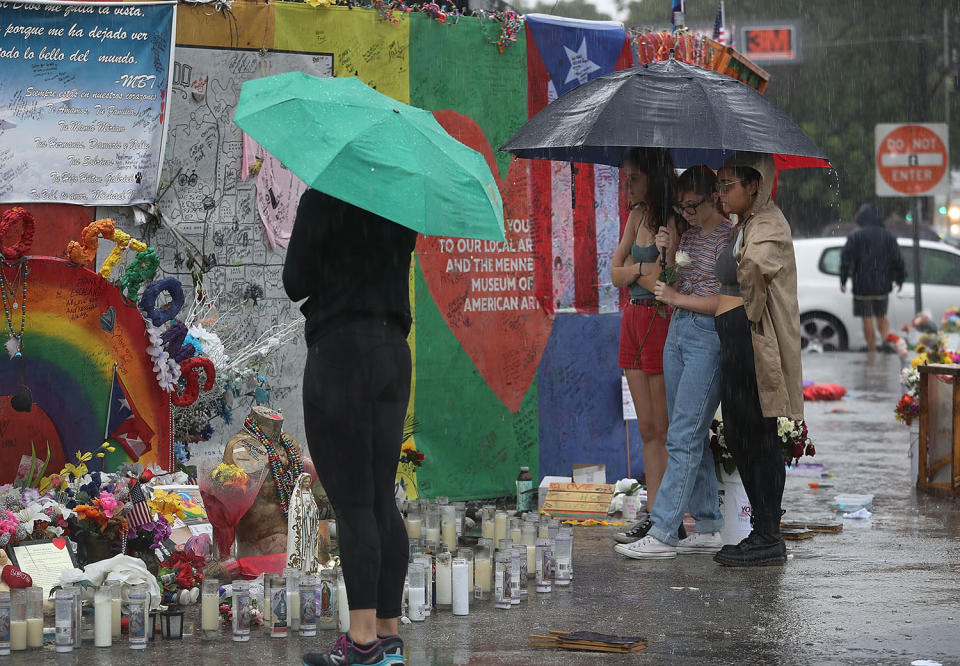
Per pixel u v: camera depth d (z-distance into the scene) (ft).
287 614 19.77
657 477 27.71
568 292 31.68
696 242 25.36
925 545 26.84
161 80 26.02
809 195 120.88
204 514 23.32
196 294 26.86
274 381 28.04
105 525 21.18
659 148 25.84
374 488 17.80
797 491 34.12
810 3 119.44
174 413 26.11
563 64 31.32
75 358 23.26
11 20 24.72
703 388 24.98
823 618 20.77
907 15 119.14
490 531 25.81
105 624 19.02
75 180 25.39
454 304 29.96
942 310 78.69
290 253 17.51
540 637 19.31
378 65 28.89
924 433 33.88
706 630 20.04
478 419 30.42
